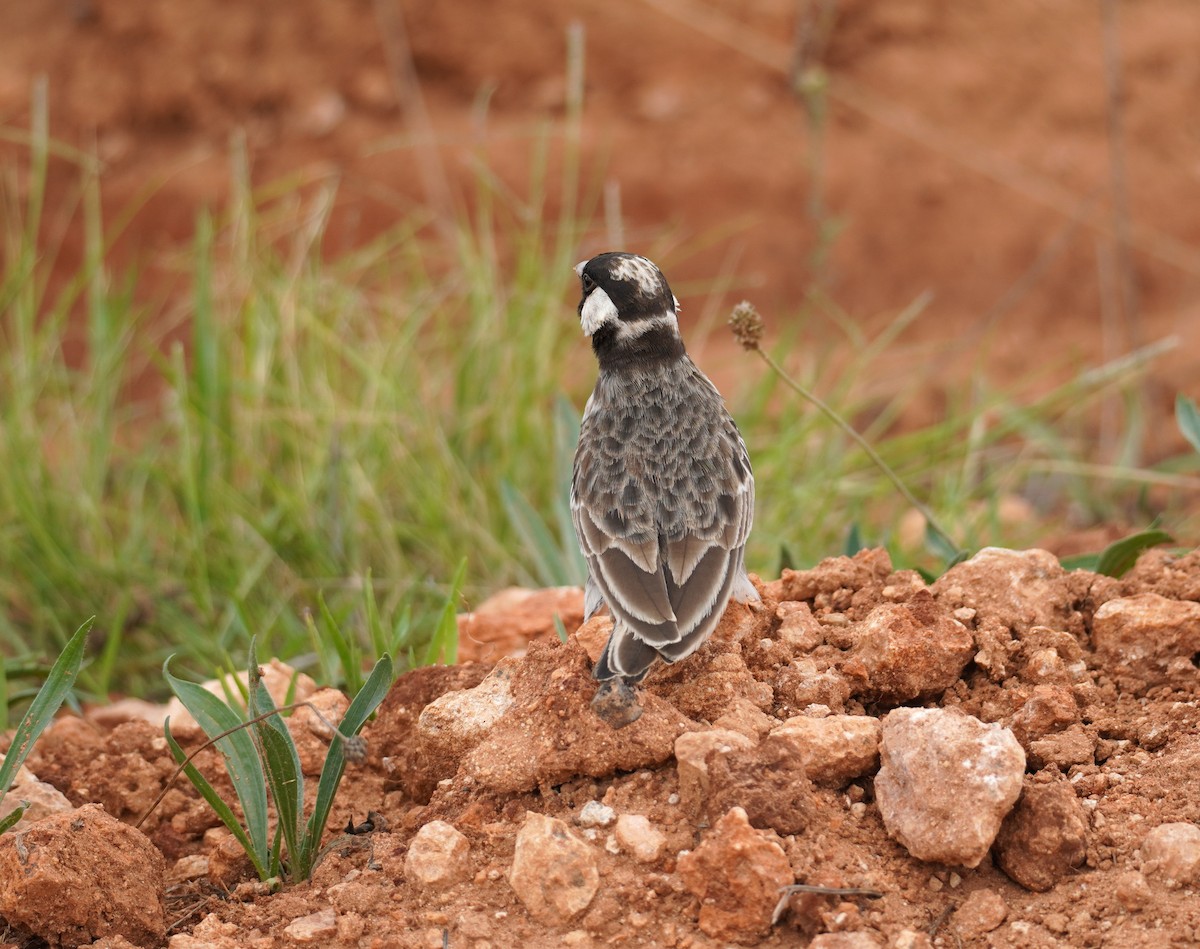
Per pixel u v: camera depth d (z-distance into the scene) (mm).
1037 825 6555
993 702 7688
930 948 6238
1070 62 24719
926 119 23938
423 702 8281
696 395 8719
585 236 21578
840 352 20078
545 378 14688
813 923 6367
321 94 23531
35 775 8469
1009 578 8328
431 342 16078
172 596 12781
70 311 20578
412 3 23844
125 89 23562
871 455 10031
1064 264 22500
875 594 8445
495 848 7020
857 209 22828
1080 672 7852
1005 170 23438
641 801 7070
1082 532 13758
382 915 6832
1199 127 24266
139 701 10977
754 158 23031
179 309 16938
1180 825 6500
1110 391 16859
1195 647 7730
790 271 22234
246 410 14062
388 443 13727
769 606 8273
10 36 24047
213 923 6922
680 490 8172
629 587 7652
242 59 23703
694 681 7609
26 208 22016
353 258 16969
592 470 8367
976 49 24672
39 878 6770
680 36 24047
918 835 6547
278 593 12602
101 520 13320
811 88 16688
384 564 13133
